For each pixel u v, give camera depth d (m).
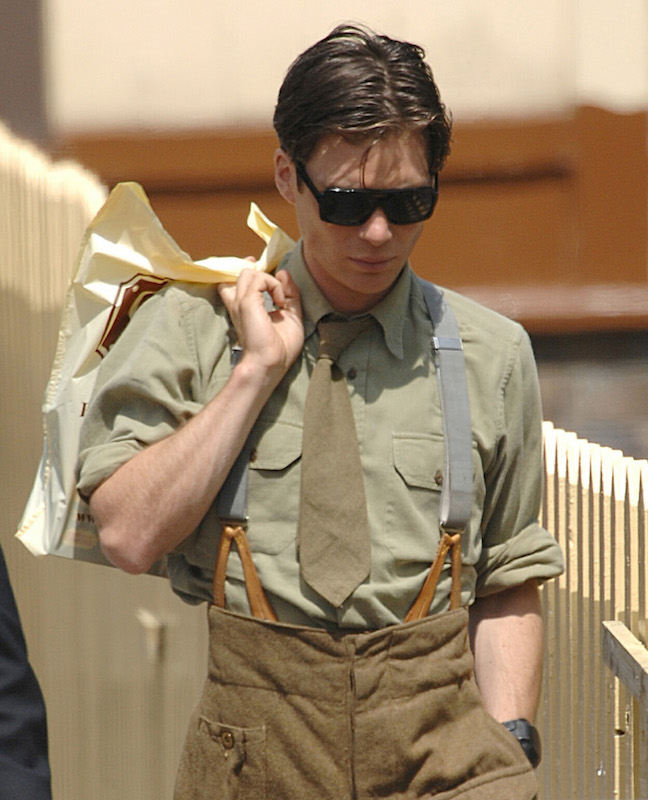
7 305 17.81
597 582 11.48
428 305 9.32
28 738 6.91
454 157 26.58
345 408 8.96
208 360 9.07
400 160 8.59
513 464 9.41
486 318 9.42
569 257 26.70
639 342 26.59
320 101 8.52
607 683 11.30
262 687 8.72
